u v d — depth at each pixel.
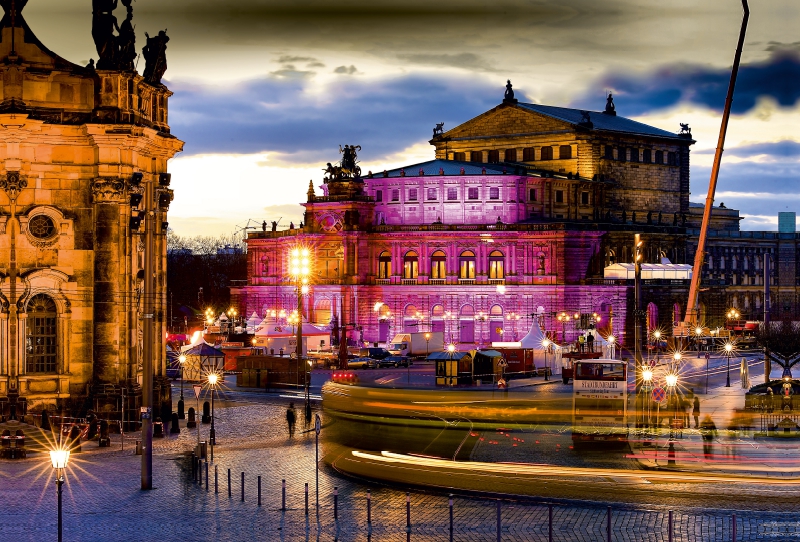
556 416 96.69
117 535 53.78
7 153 88.56
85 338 90.75
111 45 89.69
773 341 174.62
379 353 176.25
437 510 58.38
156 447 83.25
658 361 170.38
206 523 56.19
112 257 90.06
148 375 67.94
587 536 52.03
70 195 90.50
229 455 78.88
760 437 84.94
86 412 89.62
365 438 86.88
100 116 89.19
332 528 54.66
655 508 58.00
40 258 89.81
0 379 88.12
